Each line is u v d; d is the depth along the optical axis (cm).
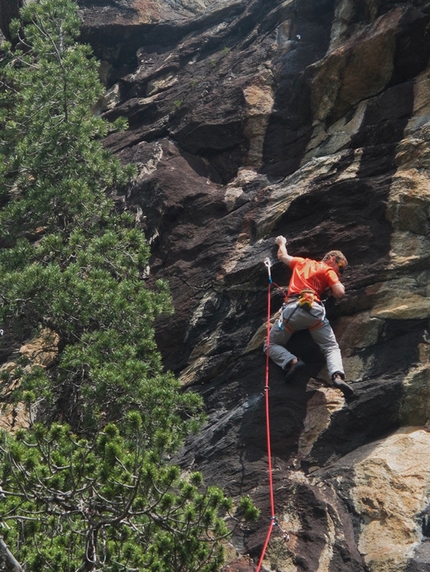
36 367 1961
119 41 3281
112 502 1329
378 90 2284
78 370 1888
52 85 2381
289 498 1600
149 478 1318
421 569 1430
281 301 1991
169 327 2141
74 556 1362
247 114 2558
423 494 1538
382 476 1582
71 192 2216
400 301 1823
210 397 1941
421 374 1712
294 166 2361
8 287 1942
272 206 2222
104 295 1927
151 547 1347
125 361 1828
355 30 2553
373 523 1530
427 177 1956
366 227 1958
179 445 1703
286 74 2628
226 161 2538
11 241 2258
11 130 2411
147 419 1706
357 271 1898
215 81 2797
